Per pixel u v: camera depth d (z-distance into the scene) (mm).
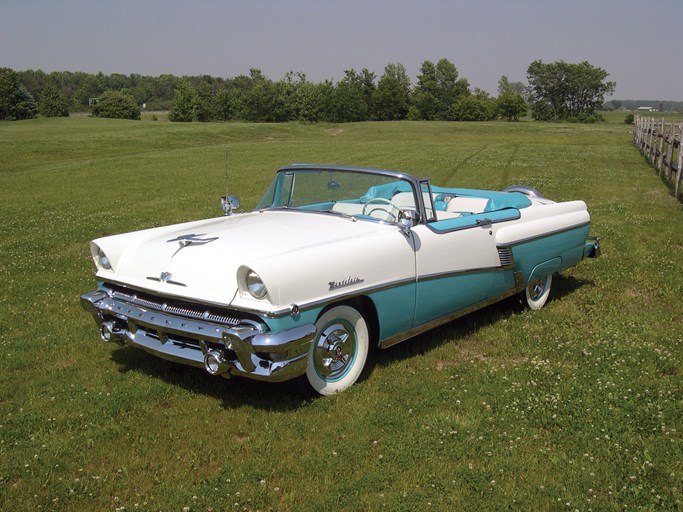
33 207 13195
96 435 3750
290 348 3740
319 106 99000
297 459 3496
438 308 4988
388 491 3207
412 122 77750
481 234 5305
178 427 3852
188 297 3980
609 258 8117
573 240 6316
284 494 3195
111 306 4418
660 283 6988
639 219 10797
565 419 3920
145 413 4039
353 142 39750
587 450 3576
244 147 32938
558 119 130750
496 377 4555
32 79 185375
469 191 6516
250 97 99000
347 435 3730
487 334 5504
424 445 3615
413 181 4863
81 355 4984
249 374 3811
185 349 4070
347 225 4758
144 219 11438
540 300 6293
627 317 5906
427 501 3123
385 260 4422
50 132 43438
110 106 107688
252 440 3695
